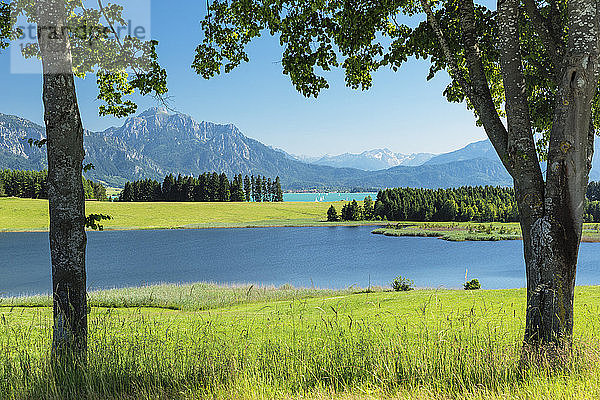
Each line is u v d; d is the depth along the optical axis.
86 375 4.94
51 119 5.16
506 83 5.59
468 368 5.17
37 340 6.45
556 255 5.16
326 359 5.83
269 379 5.15
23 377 5.02
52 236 5.26
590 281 45.66
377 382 5.12
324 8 6.47
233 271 54.50
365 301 21.56
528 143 5.49
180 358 5.80
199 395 4.77
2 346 6.03
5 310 16.80
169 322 12.44
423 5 6.16
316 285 44.75
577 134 5.11
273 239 96.12
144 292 29.62
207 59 7.11
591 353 5.19
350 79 7.27
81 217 5.34
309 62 6.68
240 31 7.01
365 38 6.67
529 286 5.41
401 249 79.38
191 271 54.31
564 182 5.14
